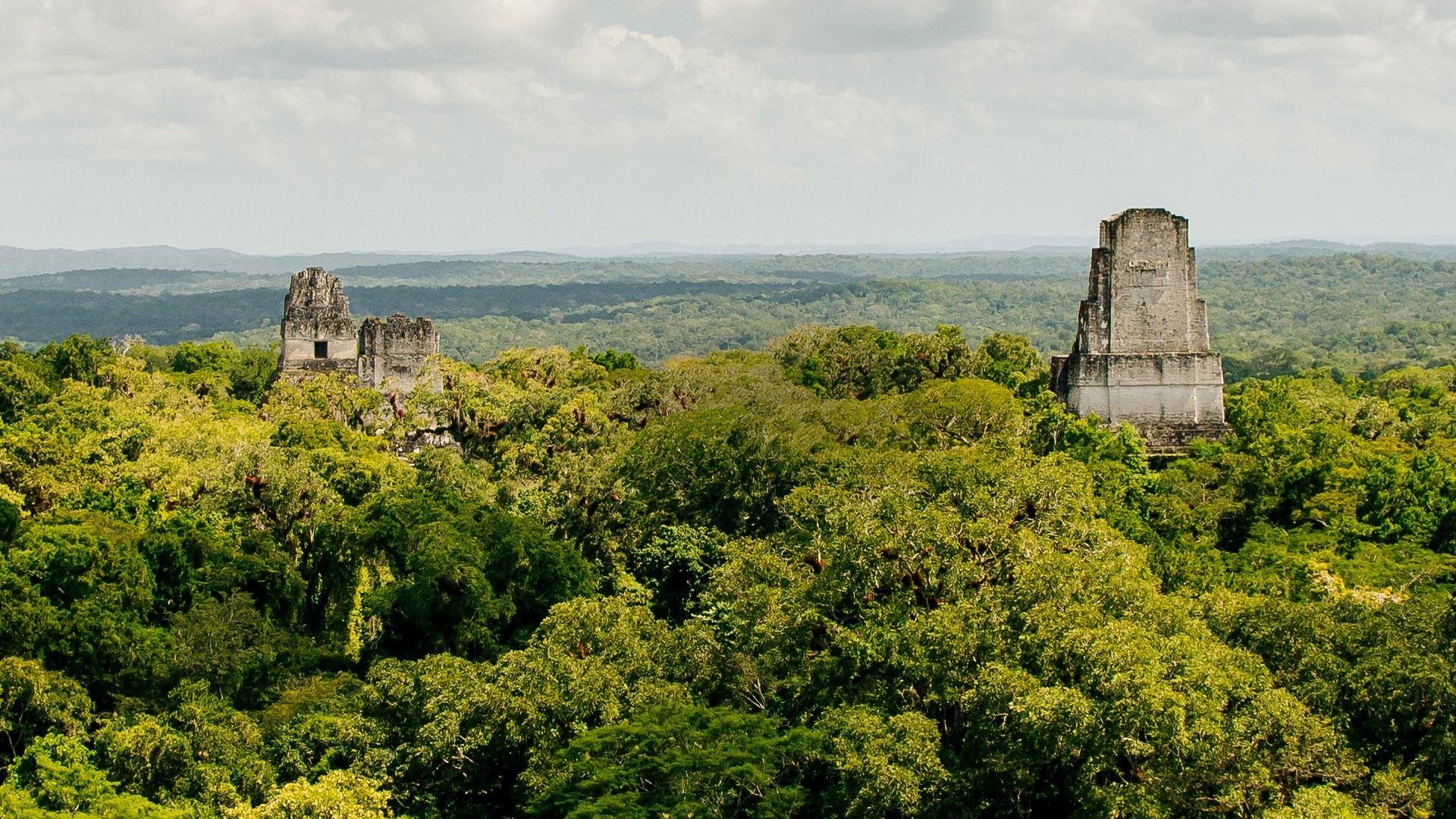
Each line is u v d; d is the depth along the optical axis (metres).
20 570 65.06
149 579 68.12
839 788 53.31
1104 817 51.31
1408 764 54.53
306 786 54.56
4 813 53.03
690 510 83.62
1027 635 55.59
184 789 57.66
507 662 61.88
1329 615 60.91
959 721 56.44
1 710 59.56
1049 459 74.81
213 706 61.97
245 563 72.00
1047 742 51.81
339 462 85.19
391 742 60.03
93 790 55.44
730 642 64.44
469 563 70.06
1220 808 51.69
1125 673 52.16
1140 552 67.94
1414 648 57.19
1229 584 70.50
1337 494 86.62
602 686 59.34
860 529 62.62
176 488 80.12
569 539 80.00
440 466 85.44
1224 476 89.38
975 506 67.25
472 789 59.66
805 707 59.38
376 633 72.75
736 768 53.25
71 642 63.22
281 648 68.62
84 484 83.69
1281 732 52.72
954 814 52.75
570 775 55.59
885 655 58.06
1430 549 83.12
